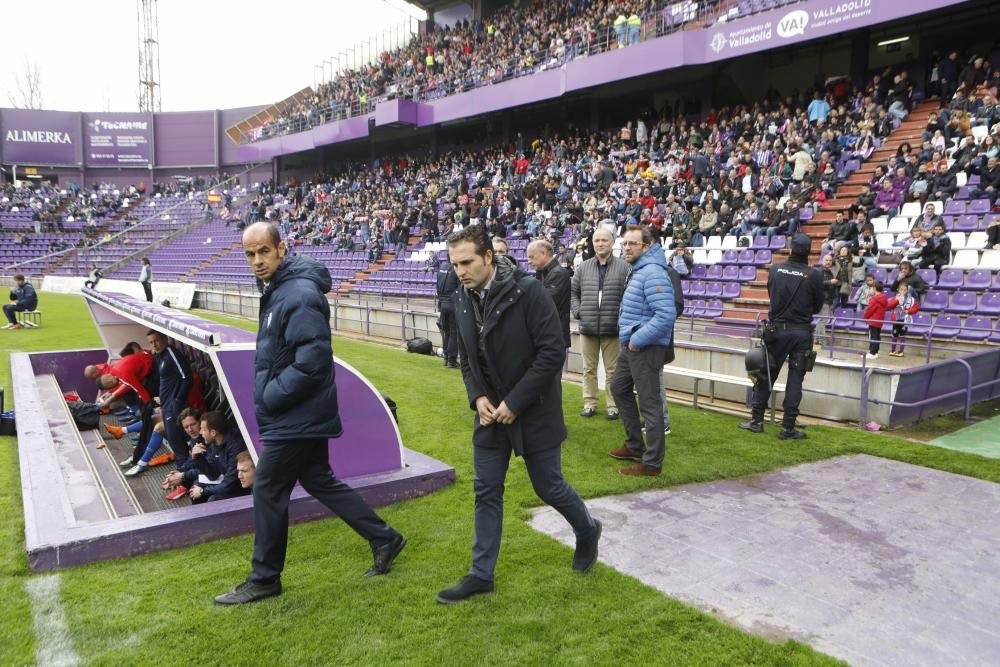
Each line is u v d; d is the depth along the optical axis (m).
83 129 45.28
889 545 3.72
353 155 36.25
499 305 2.98
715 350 7.68
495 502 3.16
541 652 2.65
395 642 2.72
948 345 9.23
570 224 17.44
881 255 11.54
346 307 15.20
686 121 20.47
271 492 3.04
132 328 8.13
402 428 6.29
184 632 2.78
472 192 23.67
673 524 4.01
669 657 2.63
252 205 34.69
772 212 13.65
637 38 20.33
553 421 3.12
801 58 21.31
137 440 5.96
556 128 26.92
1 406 6.05
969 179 12.32
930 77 16.62
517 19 28.61
